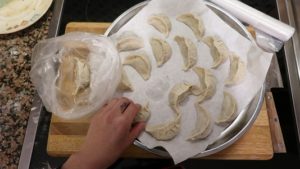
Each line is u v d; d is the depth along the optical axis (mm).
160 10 812
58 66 727
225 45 757
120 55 776
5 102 792
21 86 808
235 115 690
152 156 697
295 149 704
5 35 867
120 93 734
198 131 675
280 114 733
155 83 742
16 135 757
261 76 712
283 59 798
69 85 708
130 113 654
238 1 812
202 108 698
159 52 764
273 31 778
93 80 702
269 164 694
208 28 783
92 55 723
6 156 736
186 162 705
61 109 696
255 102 701
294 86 763
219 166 698
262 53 727
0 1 892
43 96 707
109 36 782
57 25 868
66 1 897
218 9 797
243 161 698
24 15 876
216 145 672
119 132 628
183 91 709
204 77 726
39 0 896
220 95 716
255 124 694
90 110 694
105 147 624
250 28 793
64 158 718
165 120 704
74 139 708
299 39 823
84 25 817
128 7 883
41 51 738
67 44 736
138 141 681
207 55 762
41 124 759
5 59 841
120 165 703
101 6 886
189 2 803
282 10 856
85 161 619
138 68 755
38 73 722
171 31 794
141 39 787
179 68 755
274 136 712
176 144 677
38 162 719
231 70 731
